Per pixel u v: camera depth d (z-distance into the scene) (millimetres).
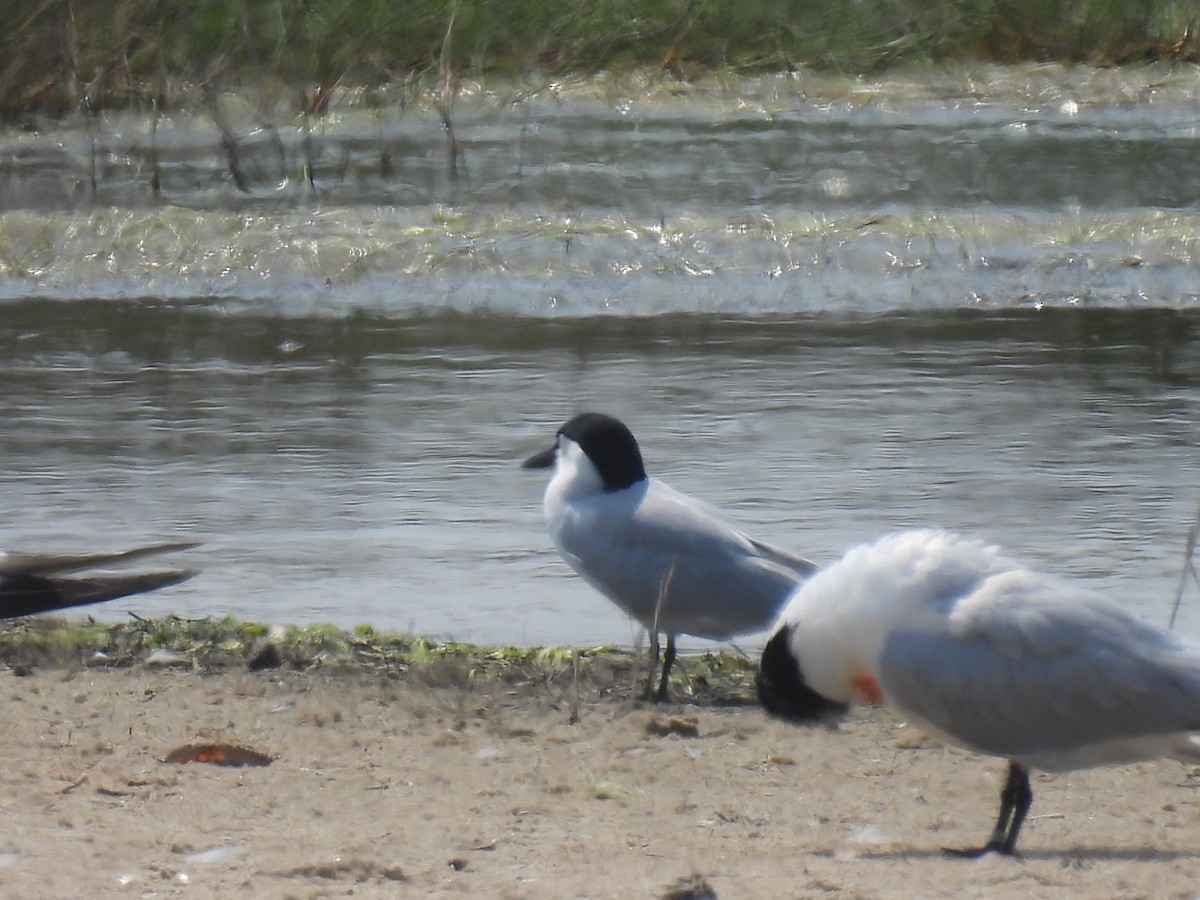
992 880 6910
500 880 6895
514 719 9430
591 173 26469
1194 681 7219
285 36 29281
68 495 13859
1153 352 17969
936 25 34594
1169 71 33594
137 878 6859
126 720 9195
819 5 34406
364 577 12258
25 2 28219
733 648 11305
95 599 10453
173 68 28609
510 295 20609
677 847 7383
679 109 31469
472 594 12023
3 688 9773
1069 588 7559
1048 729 7320
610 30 33062
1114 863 7195
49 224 23031
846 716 9211
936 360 17688
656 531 10211
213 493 13914
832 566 7832
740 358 17812
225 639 10773
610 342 18594
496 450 14914
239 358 18078
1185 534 12805
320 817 7742
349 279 21188
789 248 21750
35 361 17953
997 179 25859
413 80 30188
